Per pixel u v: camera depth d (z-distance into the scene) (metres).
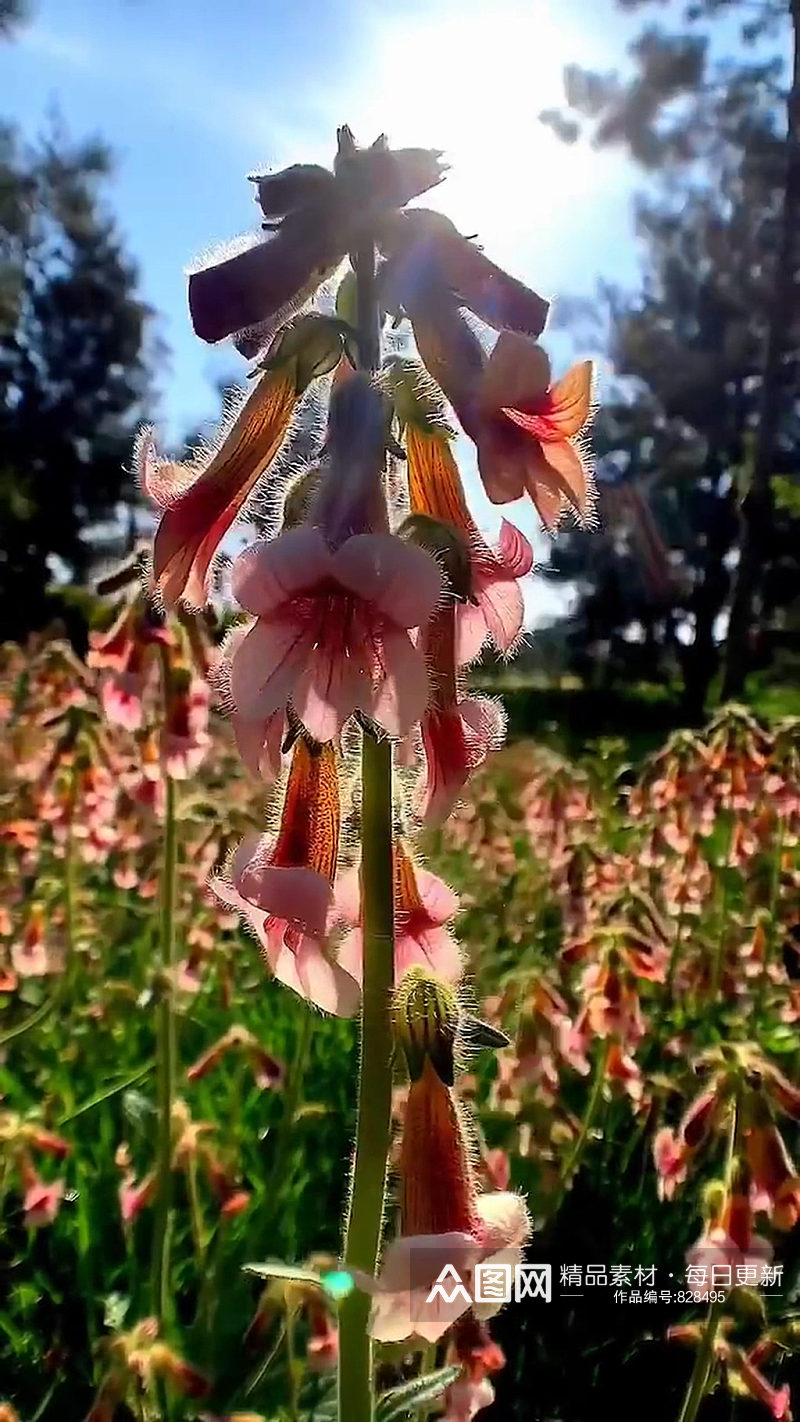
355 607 0.13
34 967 0.36
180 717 0.27
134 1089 0.34
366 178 0.13
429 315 0.13
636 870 0.45
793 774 0.41
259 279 0.14
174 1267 0.29
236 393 0.15
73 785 0.36
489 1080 0.36
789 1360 0.28
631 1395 0.28
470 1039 0.15
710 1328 0.23
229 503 0.14
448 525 0.13
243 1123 0.34
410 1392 0.16
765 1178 0.23
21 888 0.41
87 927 0.41
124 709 0.27
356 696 0.12
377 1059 0.14
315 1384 0.25
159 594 0.14
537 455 0.13
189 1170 0.26
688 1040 0.39
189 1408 0.24
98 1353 0.23
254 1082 0.36
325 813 0.15
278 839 0.15
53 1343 0.27
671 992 0.42
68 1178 0.31
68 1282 0.29
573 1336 0.29
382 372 0.14
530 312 0.14
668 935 0.41
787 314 1.74
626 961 0.31
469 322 0.14
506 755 0.73
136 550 0.28
